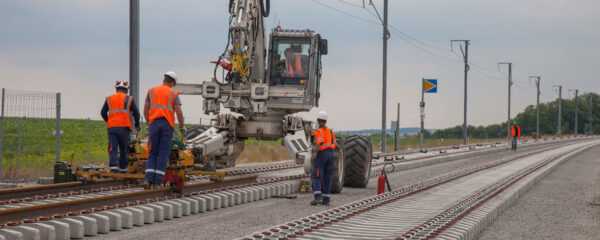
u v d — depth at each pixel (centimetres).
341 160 3262
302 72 3234
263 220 2169
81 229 1727
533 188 3844
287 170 4091
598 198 3316
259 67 3212
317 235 1769
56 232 1662
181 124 2222
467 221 2102
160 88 2208
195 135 3409
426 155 7162
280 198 2911
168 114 2184
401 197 2898
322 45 3344
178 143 2294
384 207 2497
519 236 2108
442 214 2250
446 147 10494
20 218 1686
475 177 4147
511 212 2709
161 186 2445
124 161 2458
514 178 4028
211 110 2939
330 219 2097
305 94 3145
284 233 1747
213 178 2641
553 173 5181
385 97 8225
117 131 2403
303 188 3180
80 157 4631
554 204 3025
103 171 2516
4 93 3134
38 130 5550
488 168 5138
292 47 3253
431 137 16750
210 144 2812
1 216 1625
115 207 2012
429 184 3556
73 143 6266
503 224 2364
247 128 3197
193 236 1809
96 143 6444
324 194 2672
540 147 12400
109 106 2422
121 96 2419
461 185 3553
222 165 3334
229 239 1773
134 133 3534
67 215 1802
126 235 1802
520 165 5556
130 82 3509
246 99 3000
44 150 4972
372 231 1873
